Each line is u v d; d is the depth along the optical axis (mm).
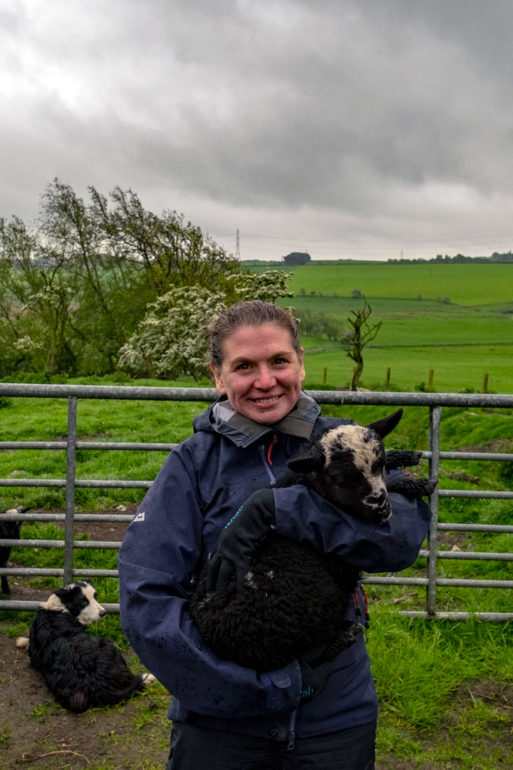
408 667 4164
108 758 3543
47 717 3877
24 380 27828
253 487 2152
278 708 1836
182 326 28281
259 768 1987
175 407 18891
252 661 1829
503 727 3775
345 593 1980
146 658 1922
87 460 11906
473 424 15688
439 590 5992
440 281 149375
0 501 8617
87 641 4219
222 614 1845
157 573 1999
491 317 105375
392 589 6031
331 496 1952
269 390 2184
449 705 3979
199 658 1830
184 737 2033
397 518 1982
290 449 2234
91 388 4648
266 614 1829
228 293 30859
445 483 10312
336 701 2006
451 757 3547
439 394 4625
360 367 24094
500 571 6668
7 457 12047
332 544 1913
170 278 39125
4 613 5184
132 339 30453
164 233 39344
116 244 39906
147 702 4031
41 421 16000
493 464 12523
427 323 94938
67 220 39688
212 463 2213
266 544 1953
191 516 2137
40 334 39406
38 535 7258
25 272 39906
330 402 4570
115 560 6598
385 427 2205
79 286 40656
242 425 2191
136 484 4820
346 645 1987
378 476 1949
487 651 4461
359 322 23859
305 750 1968
